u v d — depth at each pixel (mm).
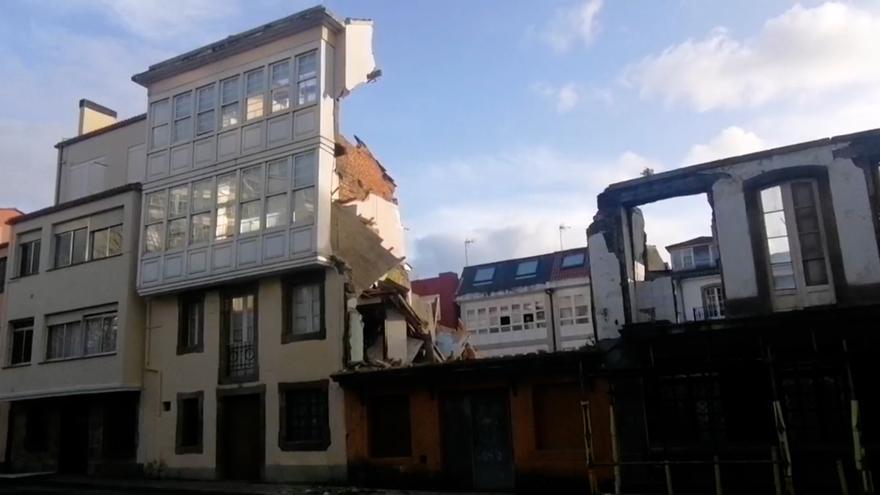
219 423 20750
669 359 14578
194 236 21844
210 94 22562
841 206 13930
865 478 11539
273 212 20578
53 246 25328
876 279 13430
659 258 32406
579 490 15328
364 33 22078
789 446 13266
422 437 17594
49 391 23703
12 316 25750
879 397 12789
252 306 21109
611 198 16328
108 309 23297
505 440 16734
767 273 14500
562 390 16062
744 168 14953
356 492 16938
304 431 19547
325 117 20594
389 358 21641
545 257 44188
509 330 42469
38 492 19234
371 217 24750
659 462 13164
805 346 13297
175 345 22109
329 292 19750
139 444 22156
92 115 28375
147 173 23219
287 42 21438
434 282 47281
